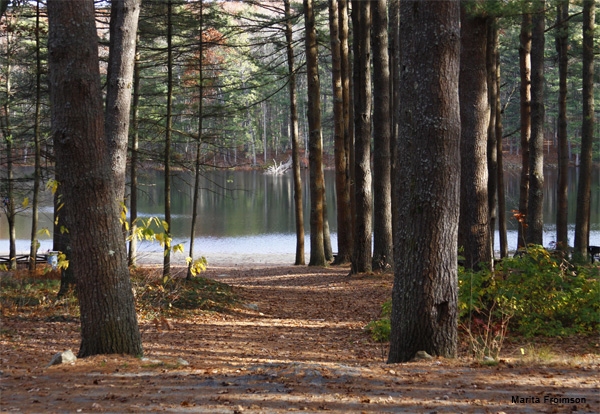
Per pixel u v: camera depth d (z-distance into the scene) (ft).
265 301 43.45
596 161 193.77
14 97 57.52
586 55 53.31
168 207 46.91
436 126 18.85
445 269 19.34
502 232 53.88
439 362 18.25
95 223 19.12
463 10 28.94
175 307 36.86
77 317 31.37
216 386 15.07
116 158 28.89
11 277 42.14
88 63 18.52
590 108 53.78
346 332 31.68
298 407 12.94
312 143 67.15
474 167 29.25
